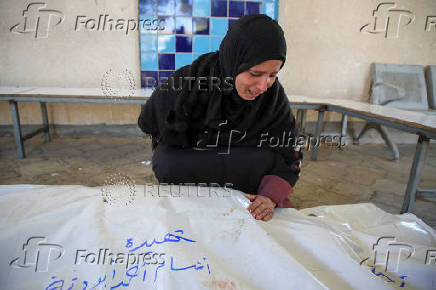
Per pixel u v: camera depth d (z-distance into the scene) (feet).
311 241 2.81
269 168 4.32
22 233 2.59
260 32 3.13
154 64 11.71
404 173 9.62
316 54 12.25
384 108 8.71
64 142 11.29
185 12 11.39
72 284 2.26
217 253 2.53
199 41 11.73
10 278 2.34
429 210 7.30
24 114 11.68
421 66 12.61
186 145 4.46
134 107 12.04
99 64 11.49
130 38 11.39
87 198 3.13
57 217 2.80
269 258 2.43
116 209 3.01
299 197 7.52
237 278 2.26
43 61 11.20
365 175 9.27
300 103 9.75
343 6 11.93
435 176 9.59
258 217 3.29
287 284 2.21
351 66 12.60
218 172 4.61
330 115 12.88
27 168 8.66
